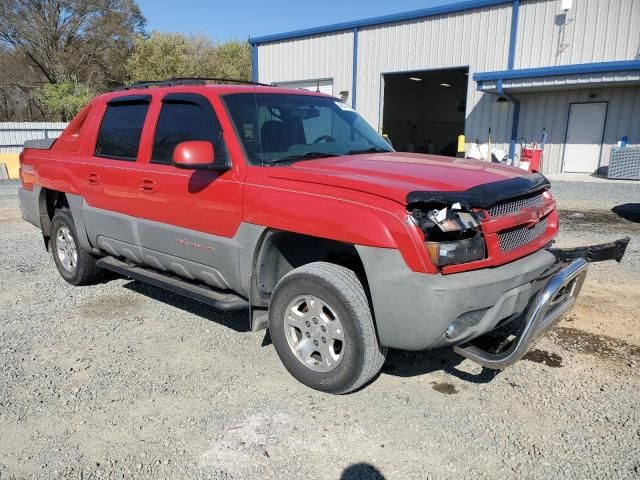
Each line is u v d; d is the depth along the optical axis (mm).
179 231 4223
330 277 3336
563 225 9078
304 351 3605
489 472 2797
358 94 23219
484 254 3178
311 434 3117
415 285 2984
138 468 2842
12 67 42719
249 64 49875
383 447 3000
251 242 3703
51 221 6082
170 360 4043
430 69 21125
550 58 18625
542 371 3836
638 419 3236
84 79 43250
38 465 2867
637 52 17156
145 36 46438
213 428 3184
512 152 20062
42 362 4016
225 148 3910
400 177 3363
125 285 5852
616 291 5465
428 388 3633
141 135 4629
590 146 18812
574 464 2846
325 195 3334
